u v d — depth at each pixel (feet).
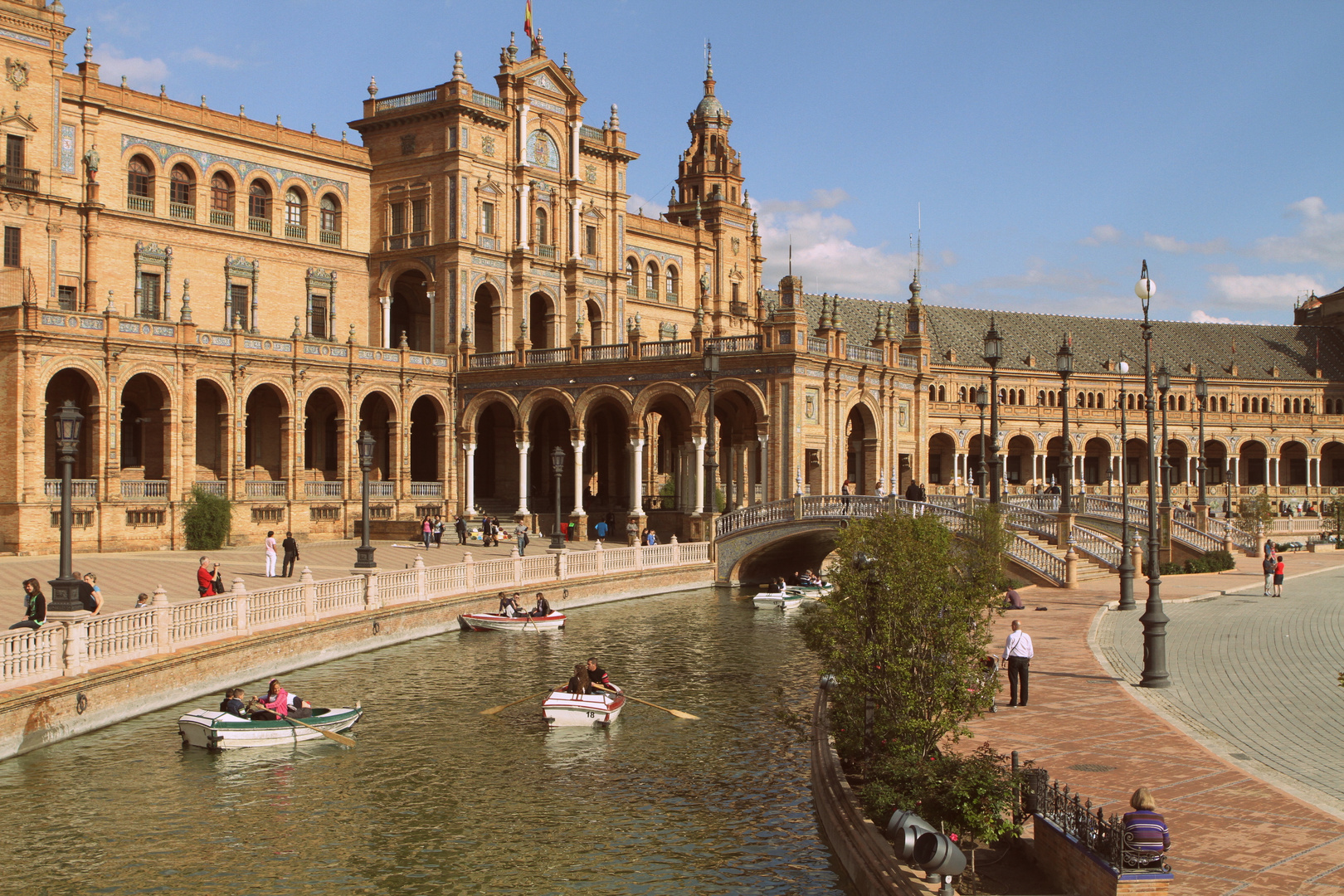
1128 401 406.21
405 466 247.09
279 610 116.98
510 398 248.11
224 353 214.48
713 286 341.82
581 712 98.02
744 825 72.95
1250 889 48.03
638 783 82.33
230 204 240.94
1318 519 277.64
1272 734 74.64
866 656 67.21
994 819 54.03
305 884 65.51
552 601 166.20
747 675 118.83
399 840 71.87
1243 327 446.19
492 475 276.41
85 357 192.65
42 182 206.39
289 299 249.96
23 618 114.32
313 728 91.61
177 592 138.92
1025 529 181.27
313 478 238.68
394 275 262.88
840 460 229.45
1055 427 386.73
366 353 239.71
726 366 222.28
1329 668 97.04
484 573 155.43
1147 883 45.65
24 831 71.82
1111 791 62.18
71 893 63.82
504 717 100.83
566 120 278.87
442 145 255.50
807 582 188.34
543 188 272.51
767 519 198.39
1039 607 137.90
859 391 235.61
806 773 83.92
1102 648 107.96
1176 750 70.69
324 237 257.55
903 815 52.60
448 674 117.91
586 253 284.61
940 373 377.30
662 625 153.58
